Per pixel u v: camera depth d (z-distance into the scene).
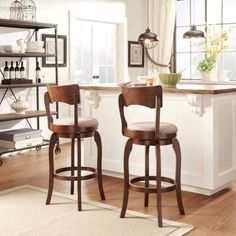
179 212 3.38
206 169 3.79
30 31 5.98
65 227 3.04
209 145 3.75
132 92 3.10
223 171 3.93
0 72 5.61
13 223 3.12
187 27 7.89
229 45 7.43
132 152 4.29
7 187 4.14
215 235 2.91
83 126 3.46
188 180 3.91
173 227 3.04
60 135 3.48
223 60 7.50
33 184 4.24
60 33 6.46
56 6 6.36
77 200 3.69
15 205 3.55
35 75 6.08
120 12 7.55
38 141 5.54
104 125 4.49
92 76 7.21
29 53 5.38
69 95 3.40
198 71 7.84
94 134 3.65
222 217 3.27
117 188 4.08
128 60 7.80
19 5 5.80
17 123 5.89
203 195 3.86
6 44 5.67
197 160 3.84
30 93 6.02
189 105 3.83
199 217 3.28
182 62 8.02
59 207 3.50
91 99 4.50
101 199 3.73
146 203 3.54
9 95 5.74
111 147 4.46
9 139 5.25
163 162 4.07
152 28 7.98
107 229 3.01
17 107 5.40
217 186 3.82
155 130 3.09
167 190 3.15
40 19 6.12
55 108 6.42
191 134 3.85
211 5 7.59
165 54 7.84
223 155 3.91
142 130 3.11
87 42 7.09
